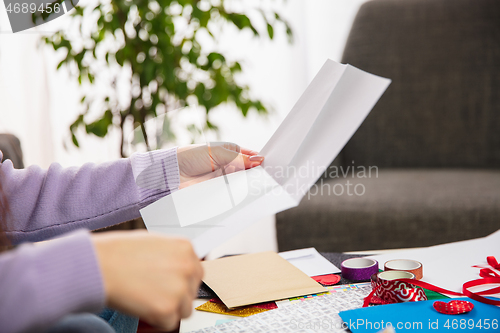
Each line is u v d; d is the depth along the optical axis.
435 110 1.51
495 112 1.47
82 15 1.37
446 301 0.47
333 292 0.53
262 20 1.89
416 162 1.52
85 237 0.26
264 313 0.48
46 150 1.98
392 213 1.09
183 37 1.42
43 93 1.95
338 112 0.52
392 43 1.54
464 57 1.50
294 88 1.93
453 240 1.06
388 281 0.47
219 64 1.43
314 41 1.92
